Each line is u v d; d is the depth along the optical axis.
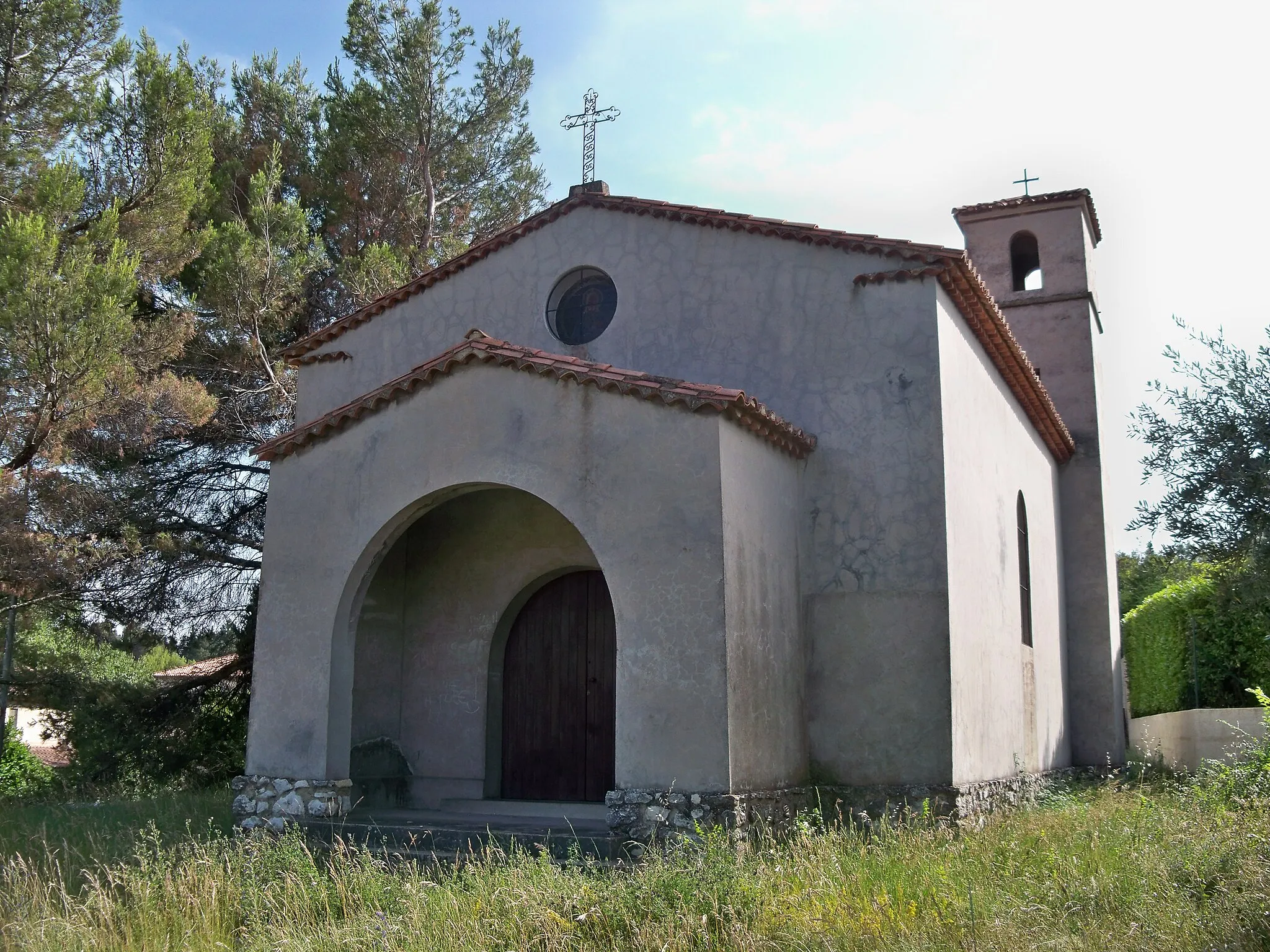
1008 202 20.03
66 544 16.17
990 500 13.69
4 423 15.05
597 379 10.83
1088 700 18.12
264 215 20.52
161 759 19.64
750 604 10.48
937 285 12.09
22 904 8.80
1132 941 6.52
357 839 10.91
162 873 9.25
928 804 10.65
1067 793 13.94
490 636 13.36
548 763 13.13
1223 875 7.39
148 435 17.69
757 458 11.05
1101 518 18.69
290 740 11.72
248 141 24.77
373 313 15.48
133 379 15.98
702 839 9.10
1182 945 6.41
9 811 14.75
